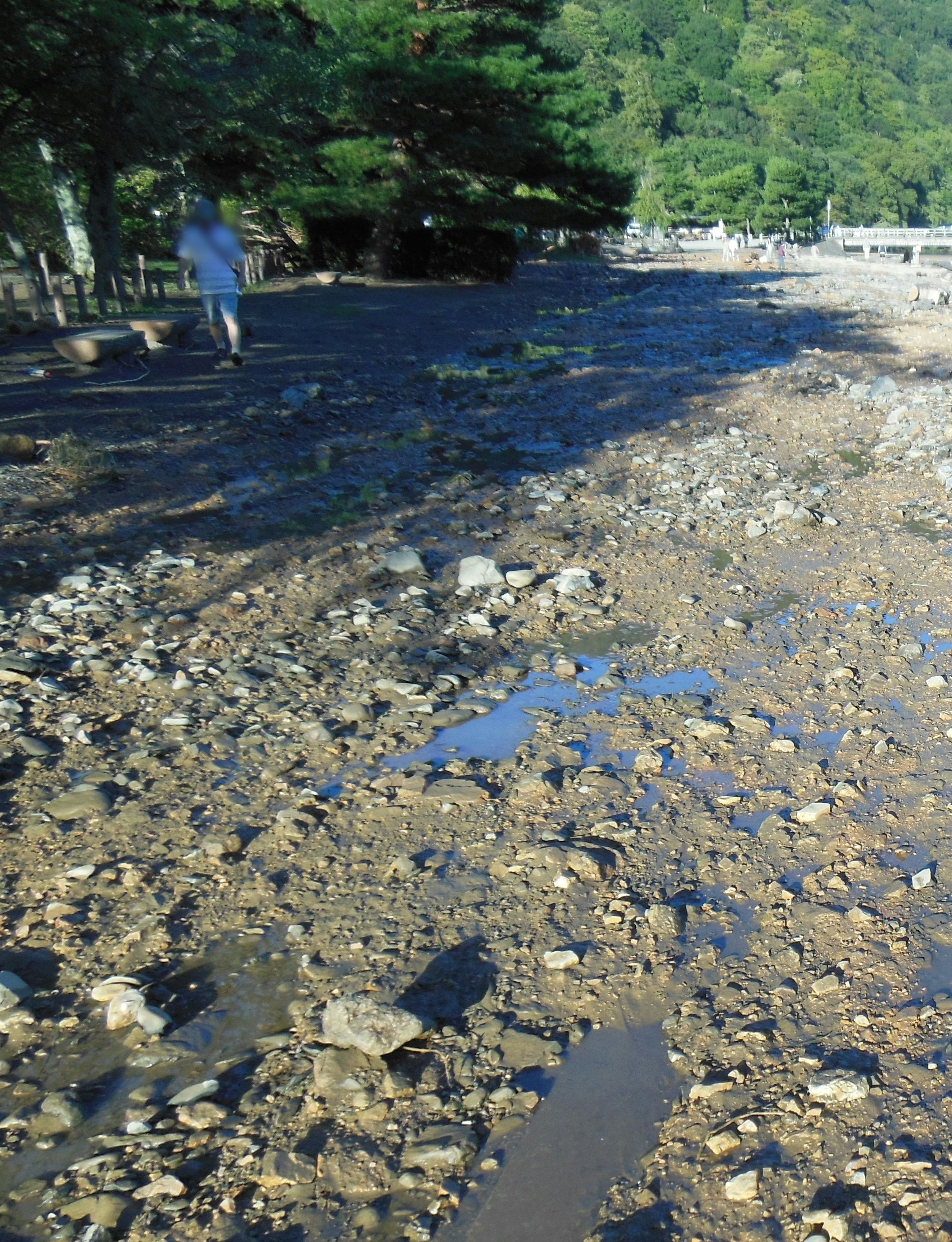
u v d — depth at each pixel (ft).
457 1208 9.09
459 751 17.10
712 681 19.57
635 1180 9.29
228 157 90.89
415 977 11.87
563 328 71.82
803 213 359.05
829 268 161.07
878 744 16.52
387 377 49.03
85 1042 11.09
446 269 104.94
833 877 13.34
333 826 14.93
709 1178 9.23
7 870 13.88
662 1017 11.22
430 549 26.68
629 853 14.17
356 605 22.85
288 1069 10.65
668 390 48.49
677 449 37.68
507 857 14.12
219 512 28.43
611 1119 9.95
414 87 89.61
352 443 36.42
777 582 24.68
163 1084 10.51
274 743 17.20
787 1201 8.91
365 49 90.17
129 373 43.50
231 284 45.73
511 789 15.85
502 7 101.40
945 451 35.86
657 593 24.13
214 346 51.70
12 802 15.39
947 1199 8.71
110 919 12.96
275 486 31.01
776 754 16.62
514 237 111.34
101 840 14.53
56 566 23.89
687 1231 8.76
